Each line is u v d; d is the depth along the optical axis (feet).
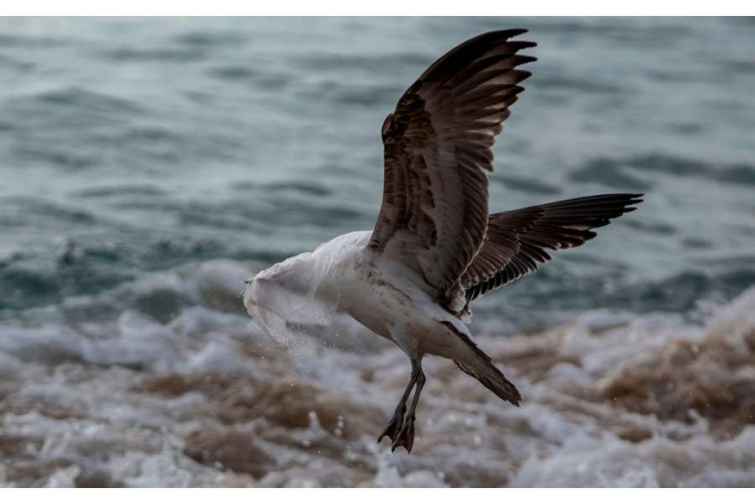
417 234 25.93
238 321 48.39
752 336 48.88
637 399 44.37
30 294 48.93
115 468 37.37
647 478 39.19
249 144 70.33
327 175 66.13
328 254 27.12
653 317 52.37
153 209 58.75
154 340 45.93
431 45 95.35
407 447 26.61
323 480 37.88
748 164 73.56
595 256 58.90
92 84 77.41
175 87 79.61
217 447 38.99
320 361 44.86
